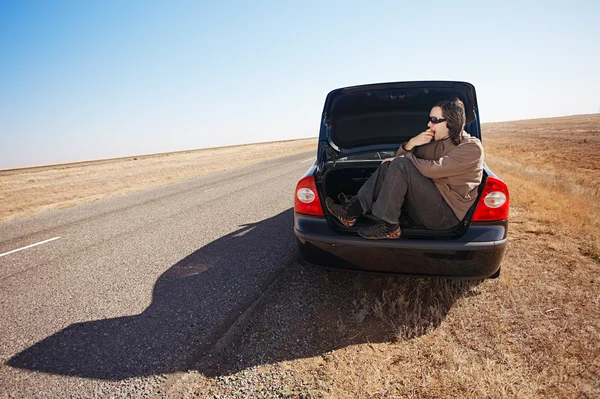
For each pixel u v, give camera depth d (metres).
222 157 33.09
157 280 3.47
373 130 3.85
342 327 2.32
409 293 2.69
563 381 1.74
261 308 2.68
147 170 23.11
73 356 2.27
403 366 1.93
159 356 2.21
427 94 3.33
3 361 2.25
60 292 3.33
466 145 2.17
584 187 8.03
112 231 5.68
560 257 3.34
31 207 9.76
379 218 2.26
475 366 1.86
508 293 2.65
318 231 2.55
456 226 2.30
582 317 2.31
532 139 35.81
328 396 1.73
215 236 4.90
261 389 1.83
